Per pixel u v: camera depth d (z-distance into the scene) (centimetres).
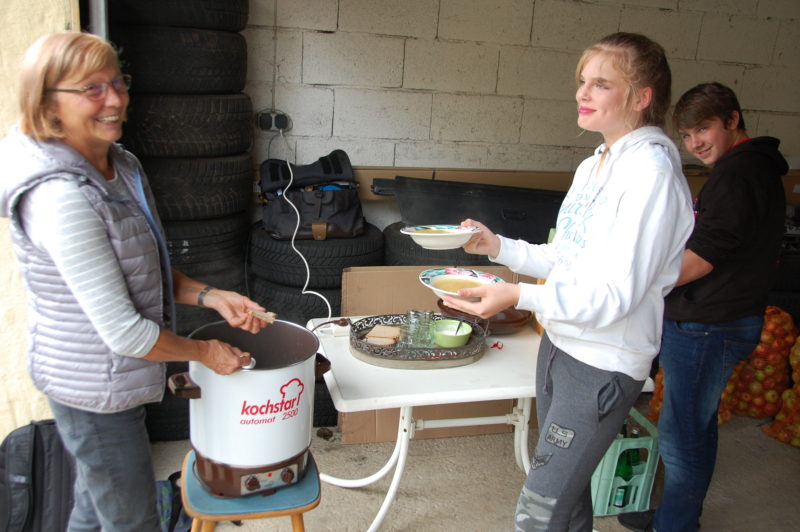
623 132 145
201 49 269
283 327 173
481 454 275
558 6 350
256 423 149
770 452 290
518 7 345
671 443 208
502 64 352
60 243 125
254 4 315
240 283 311
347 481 234
